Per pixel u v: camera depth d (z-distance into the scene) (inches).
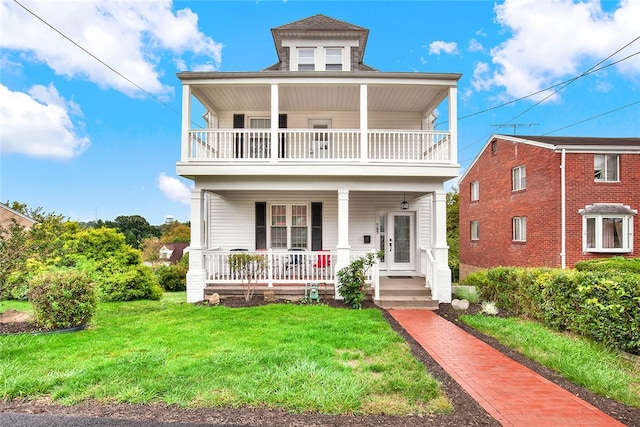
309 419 132.8
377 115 495.2
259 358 191.3
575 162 538.9
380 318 298.7
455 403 149.0
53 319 251.9
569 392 163.3
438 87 392.8
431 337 254.2
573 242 532.7
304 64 495.5
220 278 409.4
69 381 161.5
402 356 202.8
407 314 331.0
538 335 250.2
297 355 196.4
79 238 439.5
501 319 302.0
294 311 320.2
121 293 428.8
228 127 492.4
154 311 332.2
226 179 392.2
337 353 207.3
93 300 272.4
